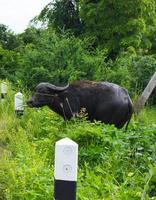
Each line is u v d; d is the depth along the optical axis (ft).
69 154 15.81
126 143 27.55
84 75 51.03
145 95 50.72
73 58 50.90
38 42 52.75
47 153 26.94
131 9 73.20
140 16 74.23
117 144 27.14
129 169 25.57
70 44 51.13
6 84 44.70
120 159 26.00
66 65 50.29
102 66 53.36
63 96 34.12
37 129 33.12
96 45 74.95
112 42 73.72
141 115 50.80
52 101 34.24
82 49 51.42
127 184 22.79
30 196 19.25
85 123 30.81
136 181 22.77
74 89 34.30
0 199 20.25
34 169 21.09
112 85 34.65
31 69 50.11
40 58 50.72
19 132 31.45
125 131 31.86
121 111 34.06
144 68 64.23
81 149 27.32
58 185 15.88
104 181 22.27
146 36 77.61
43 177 20.72
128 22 72.54
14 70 58.80
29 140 30.96
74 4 78.64
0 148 29.50
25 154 24.67
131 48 67.62
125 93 34.73
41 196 19.33
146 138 28.45
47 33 52.37
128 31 73.00
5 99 41.93
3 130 33.06
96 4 74.02
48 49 51.03
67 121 33.55
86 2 74.64
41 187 19.77
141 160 26.53
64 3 78.33
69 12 78.54
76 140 27.99
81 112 33.24
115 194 20.26
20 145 27.71
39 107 34.76
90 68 51.34
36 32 59.31
